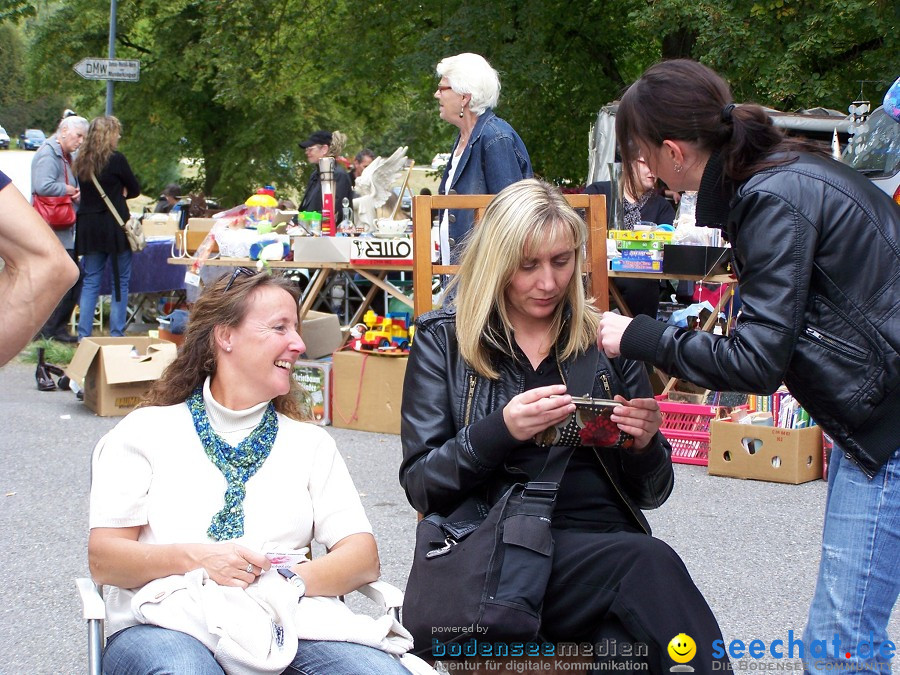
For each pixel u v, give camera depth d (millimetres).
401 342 7215
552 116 17875
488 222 2879
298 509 2699
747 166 2402
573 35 17359
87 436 6996
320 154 10438
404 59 16391
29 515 5312
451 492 2754
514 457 2840
